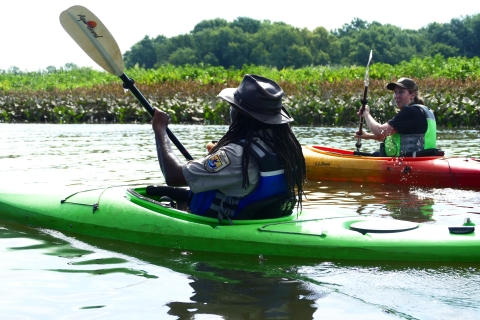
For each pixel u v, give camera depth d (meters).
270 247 3.03
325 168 6.04
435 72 21.69
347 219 3.27
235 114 2.97
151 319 2.21
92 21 3.86
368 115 6.11
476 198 4.94
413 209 4.44
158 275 2.76
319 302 2.39
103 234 3.47
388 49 95.31
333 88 16.42
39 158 7.09
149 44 106.69
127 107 15.85
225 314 2.26
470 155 7.35
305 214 3.34
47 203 3.80
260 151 2.92
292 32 94.38
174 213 3.29
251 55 94.31
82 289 2.55
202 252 3.14
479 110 13.42
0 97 17.92
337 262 2.94
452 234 3.01
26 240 3.44
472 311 2.29
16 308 2.33
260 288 2.57
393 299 2.42
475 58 22.91
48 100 16.78
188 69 25.03
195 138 9.95
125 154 7.55
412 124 5.84
